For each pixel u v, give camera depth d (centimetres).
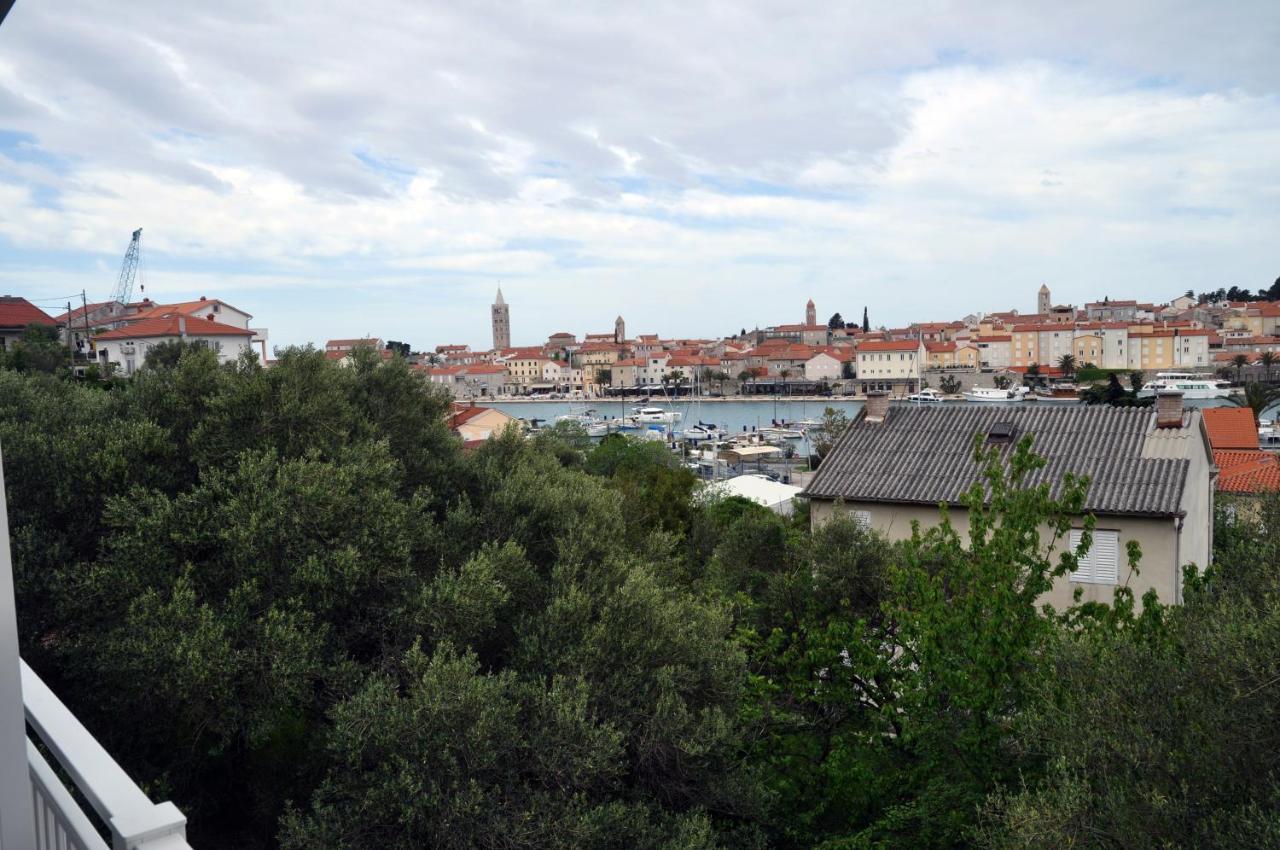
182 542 1347
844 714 1538
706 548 3022
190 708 1218
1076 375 17762
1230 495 3212
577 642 1398
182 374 1686
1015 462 1293
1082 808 755
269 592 1361
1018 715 1109
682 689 1398
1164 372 17388
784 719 1505
